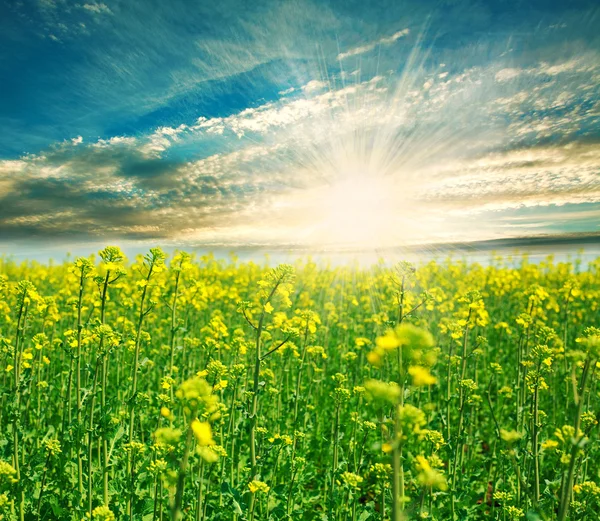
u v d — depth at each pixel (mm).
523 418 5848
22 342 5230
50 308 7691
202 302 10547
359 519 4660
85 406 5387
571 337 10578
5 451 4973
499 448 5531
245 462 5719
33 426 6691
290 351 6996
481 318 6281
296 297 13977
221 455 4414
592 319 12016
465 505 5055
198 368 8047
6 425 6016
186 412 2488
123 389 6910
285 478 5480
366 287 15969
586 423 4609
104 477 4512
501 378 9133
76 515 4668
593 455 5930
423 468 2471
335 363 9570
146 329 9703
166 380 5395
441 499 5012
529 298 6660
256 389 4434
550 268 17484
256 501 4832
